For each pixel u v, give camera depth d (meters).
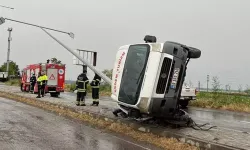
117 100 9.78
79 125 10.84
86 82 16.09
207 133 9.02
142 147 7.66
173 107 9.39
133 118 10.56
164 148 7.60
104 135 9.13
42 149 7.07
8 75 60.62
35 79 26.28
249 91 22.66
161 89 8.93
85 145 7.69
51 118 12.32
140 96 8.88
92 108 14.59
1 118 11.60
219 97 20.95
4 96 24.05
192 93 17.98
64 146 7.46
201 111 16.89
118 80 9.87
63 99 20.72
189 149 7.30
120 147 7.60
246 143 7.73
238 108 18.17
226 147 6.97
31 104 18.00
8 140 7.86
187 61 9.92
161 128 9.43
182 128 9.77
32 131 9.23
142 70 9.06
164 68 8.91
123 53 9.99
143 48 9.30
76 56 16.31
